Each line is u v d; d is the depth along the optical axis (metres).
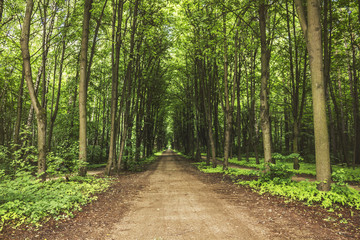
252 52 20.61
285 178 8.64
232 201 7.19
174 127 52.75
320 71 6.98
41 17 13.88
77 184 9.31
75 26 14.88
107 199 7.75
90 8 12.64
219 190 9.29
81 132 12.07
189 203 7.18
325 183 6.65
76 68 19.69
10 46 14.90
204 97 19.72
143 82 21.77
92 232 4.70
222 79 22.52
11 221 4.91
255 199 7.21
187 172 17.41
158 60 22.66
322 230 4.38
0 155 8.73
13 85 20.44
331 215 5.14
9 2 13.30
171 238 4.32
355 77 16.45
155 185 11.20
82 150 12.04
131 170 19.12
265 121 10.71
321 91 6.93
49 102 24.81
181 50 20.89
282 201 6.60
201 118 24.36
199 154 29.06
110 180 12.65
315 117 7.00
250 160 26.48
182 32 16.62
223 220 5.29
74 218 5.52
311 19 7.09
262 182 9.05
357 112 17.23
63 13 15.19
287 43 16.09
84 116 12.15
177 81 30.80
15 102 23.98
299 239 4.01
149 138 37.59
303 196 6.34
